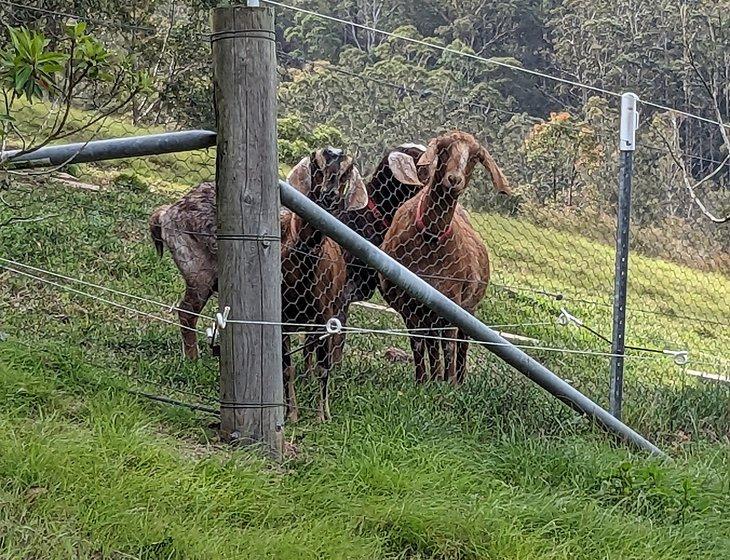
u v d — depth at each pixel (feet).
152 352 17.85
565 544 11.93
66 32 9.49
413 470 13.00
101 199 26.30
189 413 13.93
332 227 13.78
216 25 12.50
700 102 67.87
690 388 21.20
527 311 28.68
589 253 32.60
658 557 12.26
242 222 12.69
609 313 31.48
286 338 16.28
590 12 89.25
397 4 98.12
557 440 15.79
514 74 72.08
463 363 19.99
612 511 13.29
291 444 13.75
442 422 15.48
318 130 39.99
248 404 13.00
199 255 19.34
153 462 11.78
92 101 13.09
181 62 30.89
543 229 32.35
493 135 39.96
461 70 65.87
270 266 12.87
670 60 78.38
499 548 11.47
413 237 19.16
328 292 16.89
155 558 9.96
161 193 27.86
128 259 24.47
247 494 11.52
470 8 98.78
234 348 12.96
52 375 14.16
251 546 10.41
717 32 66.85
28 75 9.01
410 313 18.97
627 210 16.87
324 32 78.13
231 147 12.57
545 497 13.21
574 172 34.60
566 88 76.59
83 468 11.10
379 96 44.34
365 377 18.33
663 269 32.19
